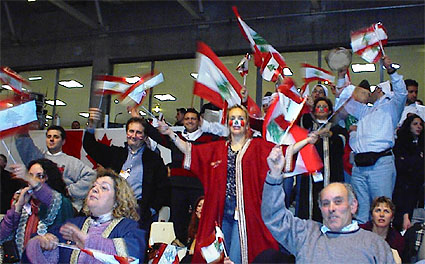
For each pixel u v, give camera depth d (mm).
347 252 2543
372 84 7848
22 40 10438
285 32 8539
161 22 9500
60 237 2705
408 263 3354
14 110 3754
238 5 8945
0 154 4973
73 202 3988
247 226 3215
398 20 7914
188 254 3557
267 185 2643
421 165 4199
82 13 9875
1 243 3154
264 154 3344
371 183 3928
